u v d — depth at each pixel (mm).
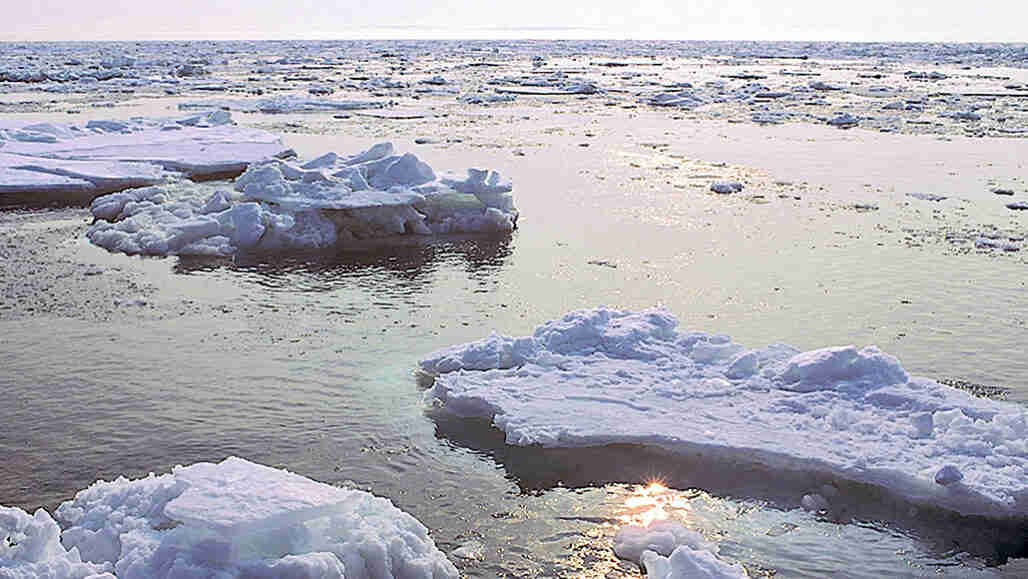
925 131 32406
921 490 7594
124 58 77125
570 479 8078
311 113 39312
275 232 16203
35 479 8133
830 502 7668
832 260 15289
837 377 9383
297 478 6363
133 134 28750
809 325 12148
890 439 8258
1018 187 21641
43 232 17031
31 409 9508
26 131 27156
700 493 7840
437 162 25125
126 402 9688
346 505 6090
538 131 32719
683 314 12633
